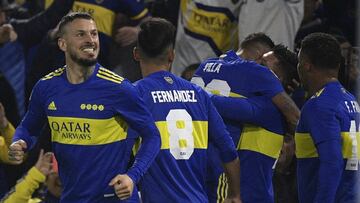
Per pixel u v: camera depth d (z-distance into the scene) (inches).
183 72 992.2
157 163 687.1
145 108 657.0
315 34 724.0
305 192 724.7
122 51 1064.8
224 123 769.6
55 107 651.5
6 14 1117.7
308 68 721.0
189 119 697.0
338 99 701.3
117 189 626.5
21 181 773.9
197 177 701.3
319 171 687.1
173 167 687.7
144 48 697.6
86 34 642.8
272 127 777.6
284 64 813.9
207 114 707.4
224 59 793.6
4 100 1048.2
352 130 705.0
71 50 644.1
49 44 1053.8
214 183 765.9
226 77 775.7
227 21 1068.5
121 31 1066.7
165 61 703.7
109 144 650.2
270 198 789.9
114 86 647.1
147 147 649.0
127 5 1067.3
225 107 756.6
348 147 701.9
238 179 720.3
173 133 689.6
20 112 1078.4
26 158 896.3
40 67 1059.3
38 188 830.5
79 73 649.0
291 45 1045.2
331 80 715.4
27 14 1161.4
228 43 1074.1
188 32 1074.1
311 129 693.9
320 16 1141.7
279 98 765.9
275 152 787.4
